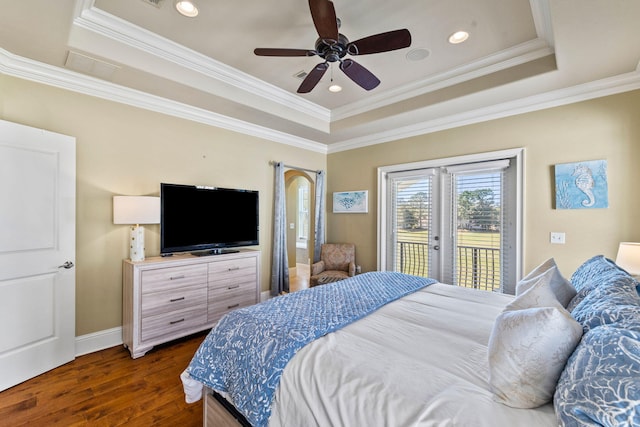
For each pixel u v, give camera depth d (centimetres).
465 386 102
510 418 87
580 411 72
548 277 136
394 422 89
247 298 349
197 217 327
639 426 63
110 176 282
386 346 132
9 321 213
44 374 231
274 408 116
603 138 270
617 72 251
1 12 181
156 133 313
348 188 480
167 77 264
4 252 211
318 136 448
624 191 261
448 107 330
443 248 378
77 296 263
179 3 206
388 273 285
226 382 141
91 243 271
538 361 92
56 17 188
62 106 255
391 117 363
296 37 248
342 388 106
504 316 108
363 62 284
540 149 302
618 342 78
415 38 245
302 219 734
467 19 222
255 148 409
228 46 260
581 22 185
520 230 313
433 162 380
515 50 260
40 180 230
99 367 243
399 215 422
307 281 548
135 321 259
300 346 131
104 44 231
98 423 179
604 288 126
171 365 248
